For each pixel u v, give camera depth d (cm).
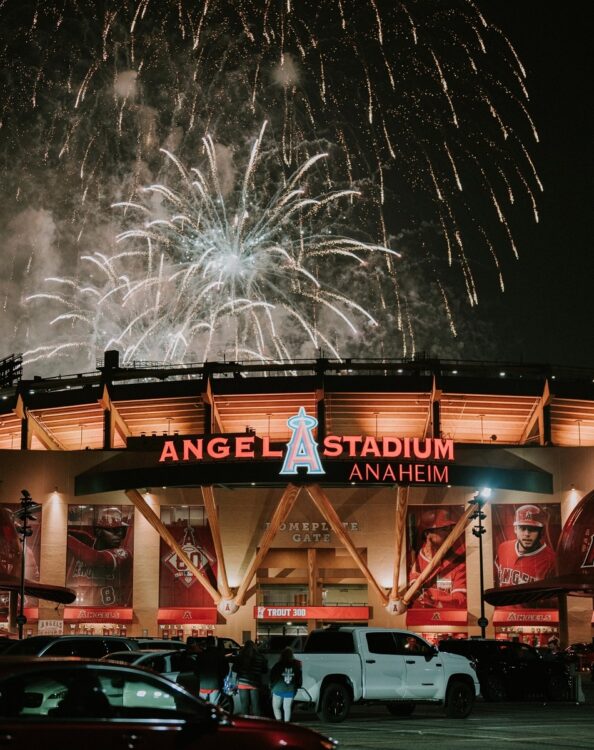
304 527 7919
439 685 3094
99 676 1314
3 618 7806
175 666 2886
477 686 3161
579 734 2575
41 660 1302
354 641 3028
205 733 1327
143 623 7800
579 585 6812
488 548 7831
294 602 8088
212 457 7312
